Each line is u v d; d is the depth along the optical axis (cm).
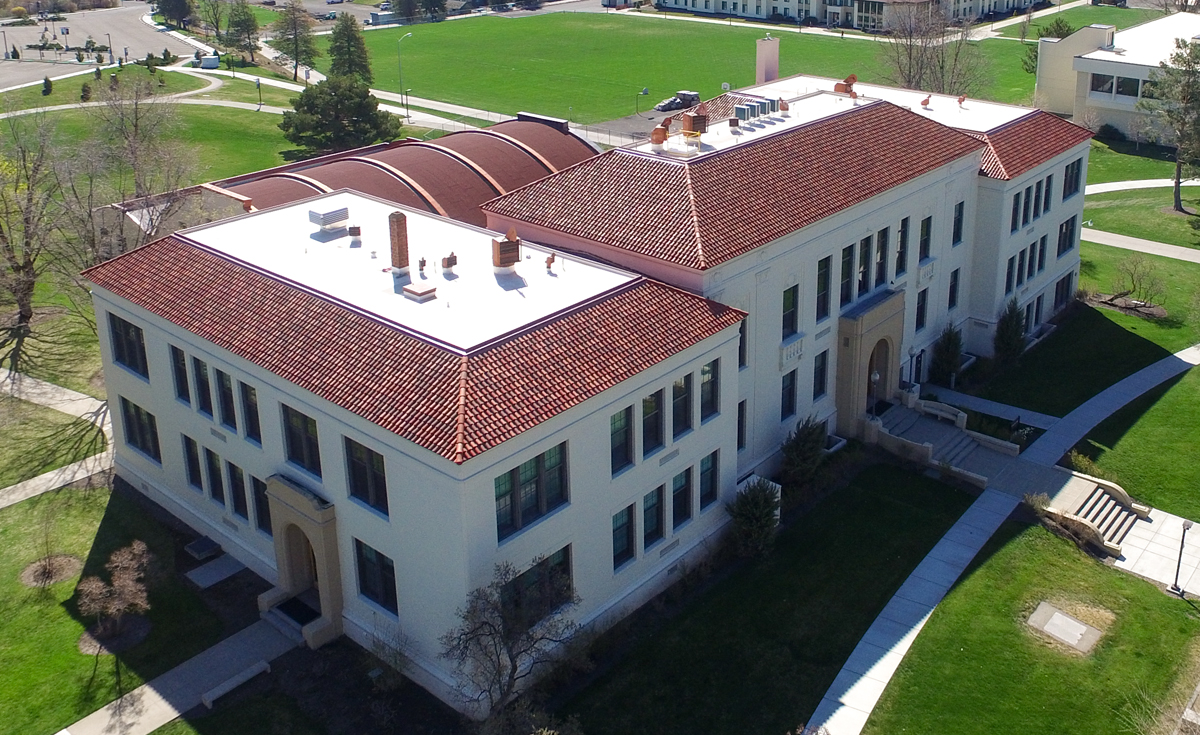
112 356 4788
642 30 19850
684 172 4747
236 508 4394
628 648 3972
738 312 4172
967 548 4556
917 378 5959
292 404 3825
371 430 3534
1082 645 4028
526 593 3575
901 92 7188
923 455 5119
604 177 4912
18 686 3775
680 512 4306
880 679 3847
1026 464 5178
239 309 4125
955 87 10731
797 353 4869
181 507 4681
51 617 4119
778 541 4584
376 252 4522
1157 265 7794
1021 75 14700
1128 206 9188
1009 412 5697
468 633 3325
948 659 3947
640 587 4138
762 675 3859
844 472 5066
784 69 15788
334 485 3797
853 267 5128
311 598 4147
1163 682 3847
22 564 4422
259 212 5016
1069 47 11700
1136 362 6256
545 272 4291
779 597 4250
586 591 3909
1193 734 3550
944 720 3681
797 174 4981
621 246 4497
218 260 4434
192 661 3878
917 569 4425
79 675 3825
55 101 12269
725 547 4444
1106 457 5284
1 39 17212
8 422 5556
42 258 7406
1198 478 5119
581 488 3753
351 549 3822
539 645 3747
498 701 3478
